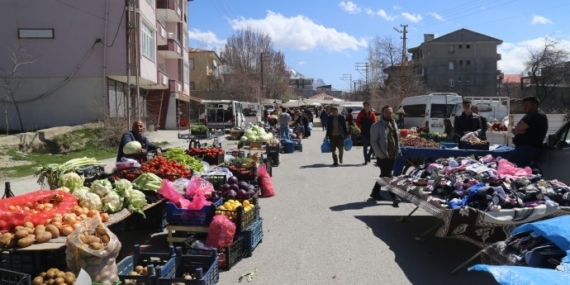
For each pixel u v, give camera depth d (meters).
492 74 80.75
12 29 25.09
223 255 5.98
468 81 80.81
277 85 82.19
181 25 44.75
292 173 14.63
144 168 8.09
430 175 7.75
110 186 6.49
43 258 4.81
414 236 7.45
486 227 5.77
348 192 11.22
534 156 8.30
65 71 25.47
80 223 5.01
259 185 10.70
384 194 10.13
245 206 6.90
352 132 24.64
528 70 57.91
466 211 5.76
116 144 22.27
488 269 3.34
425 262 6.21
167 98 40.22
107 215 5.83
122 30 25.64
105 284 4.54
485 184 6.37
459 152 10.29
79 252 4.48
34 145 19.39
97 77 25.67
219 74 79.00
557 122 20.28
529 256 4.02
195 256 5.29
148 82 31.17
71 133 21.75
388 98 58.94
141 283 4.68
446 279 5.59
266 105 64.38
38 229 4.82
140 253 5.33
